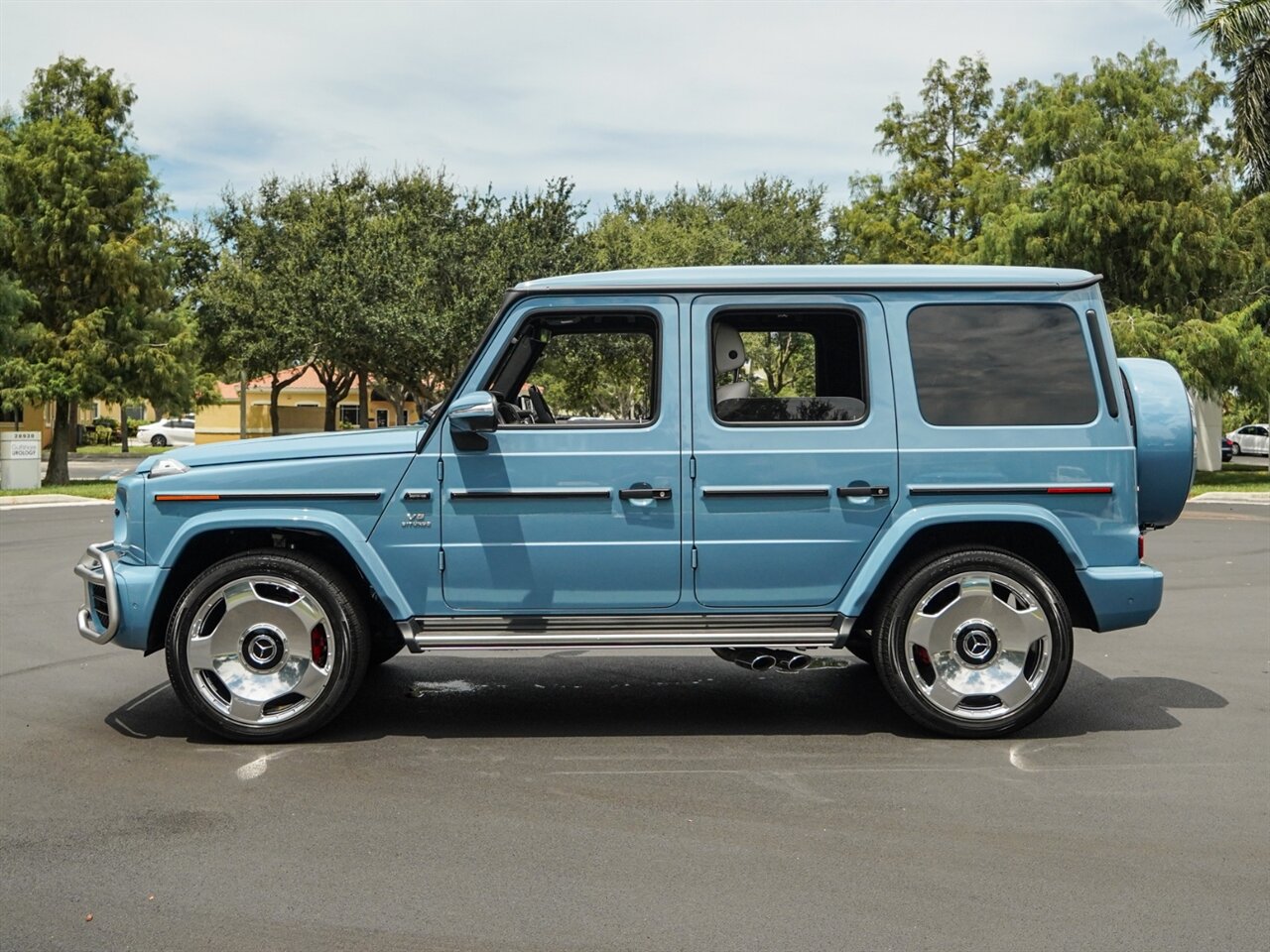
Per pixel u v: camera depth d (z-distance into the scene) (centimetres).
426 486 577
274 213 4397
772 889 393
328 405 5191
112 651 839
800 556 579
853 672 757
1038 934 356
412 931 360
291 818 468
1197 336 2819
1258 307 3042
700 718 637
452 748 577
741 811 476
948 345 586
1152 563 1346
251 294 4181
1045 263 3028
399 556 578
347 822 463
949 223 3894
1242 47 2700
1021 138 3528
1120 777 521
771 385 600
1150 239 2967
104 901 384
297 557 581
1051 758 554
